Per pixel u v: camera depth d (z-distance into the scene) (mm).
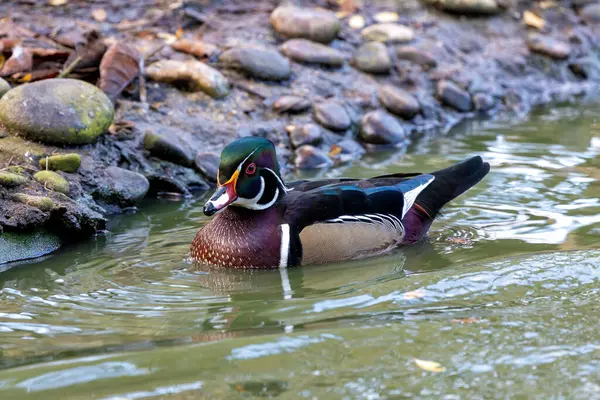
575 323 7941
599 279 9016
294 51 16391
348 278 9539
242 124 14586
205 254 10188
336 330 7832
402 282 9141
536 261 9586
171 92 14797
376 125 15367
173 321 8336
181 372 7066
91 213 11234
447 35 19000
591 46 20625
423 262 10031
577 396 6680
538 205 12031
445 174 11352
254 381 6910
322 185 10797
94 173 12180
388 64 16953
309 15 16906
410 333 7754
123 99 14258
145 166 13148
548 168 13742
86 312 8648
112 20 16609
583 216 11508
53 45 15117
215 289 9328
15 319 8461
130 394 6723
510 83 18625
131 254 10578
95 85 14258
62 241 11039
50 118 12109
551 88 19234
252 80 15602
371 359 7266
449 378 6953
